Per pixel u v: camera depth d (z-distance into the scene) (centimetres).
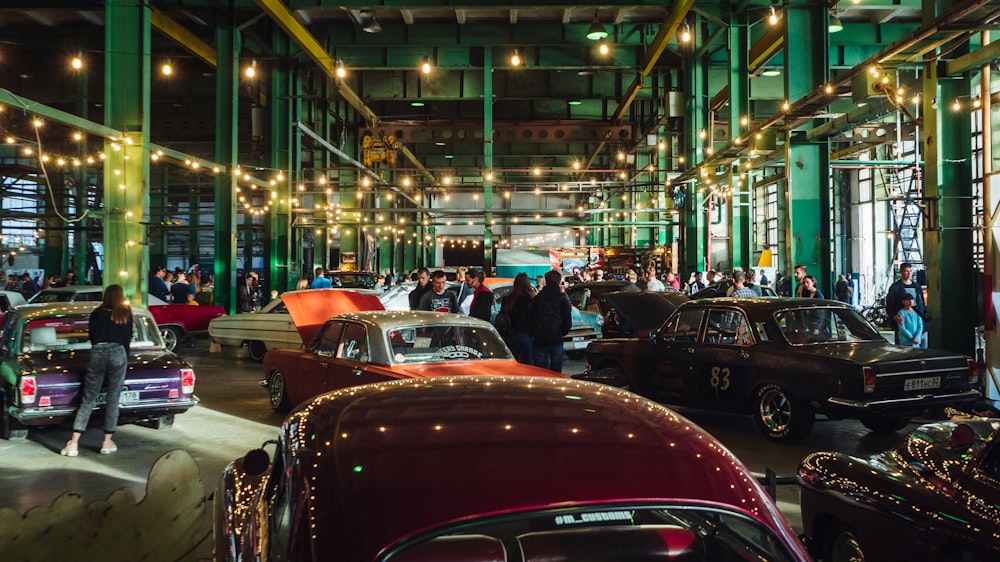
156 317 1697
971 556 320
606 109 3353
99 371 741
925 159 1062
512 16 2422
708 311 872
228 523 296
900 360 716
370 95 2927
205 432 841
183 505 441
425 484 200
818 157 1599
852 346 776
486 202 2534
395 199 3884
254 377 1297
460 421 238
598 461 213
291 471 232
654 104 3175
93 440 803
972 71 1017
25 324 824
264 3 1848
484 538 193
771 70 2520
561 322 977
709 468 218
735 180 2280
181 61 2802
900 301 1147
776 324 794
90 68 2719
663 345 906
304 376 839
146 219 1423
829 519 421
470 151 4388
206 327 1783
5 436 796
